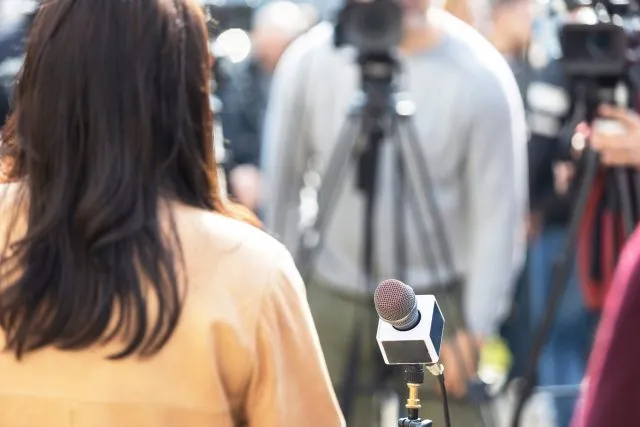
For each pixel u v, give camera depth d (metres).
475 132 6.83
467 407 6.67
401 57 6.87
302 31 9.90
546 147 8.15
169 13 3.32
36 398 3.26
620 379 3.44
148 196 3.28
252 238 3.38
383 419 7.17
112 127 3.25
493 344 9.45
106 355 3.23
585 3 6.00
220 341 3.27
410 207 6.86
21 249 3.25
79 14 3.28
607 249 5.98
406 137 6.80
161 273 3.23
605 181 6.00
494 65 6.91
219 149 6.08
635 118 5.82
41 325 3.21
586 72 5.95
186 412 3.24
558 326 8.52
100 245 3.21
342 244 6.92
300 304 3.38
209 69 3.43
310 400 3.39
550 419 7.86
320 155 7.00
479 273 6.81
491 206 6.85
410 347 3.38
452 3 8.86
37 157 3.28
